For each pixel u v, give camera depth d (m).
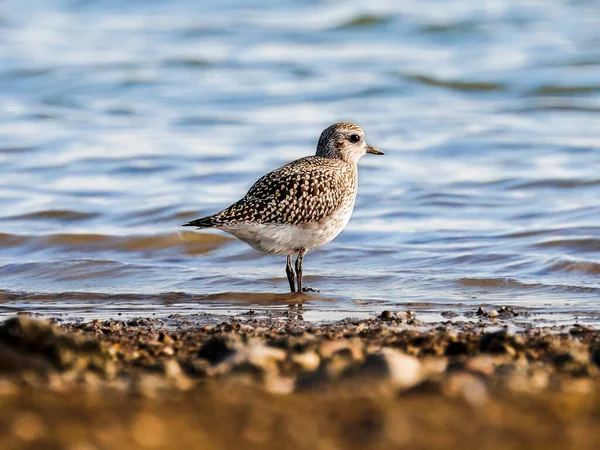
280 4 47.88
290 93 32.84
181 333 10.27
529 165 22.59
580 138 25.61
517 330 10.62
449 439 5.74
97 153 24.19
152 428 5.86
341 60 37.88
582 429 5.92
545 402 6.49
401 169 22.62
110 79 34.84
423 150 24.72
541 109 30.17
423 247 16.03
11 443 5.55
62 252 16.05
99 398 6.54
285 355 8.38
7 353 7.71
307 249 13.34
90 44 41.03
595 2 46.91
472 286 13.70
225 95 32.72
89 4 49.72
